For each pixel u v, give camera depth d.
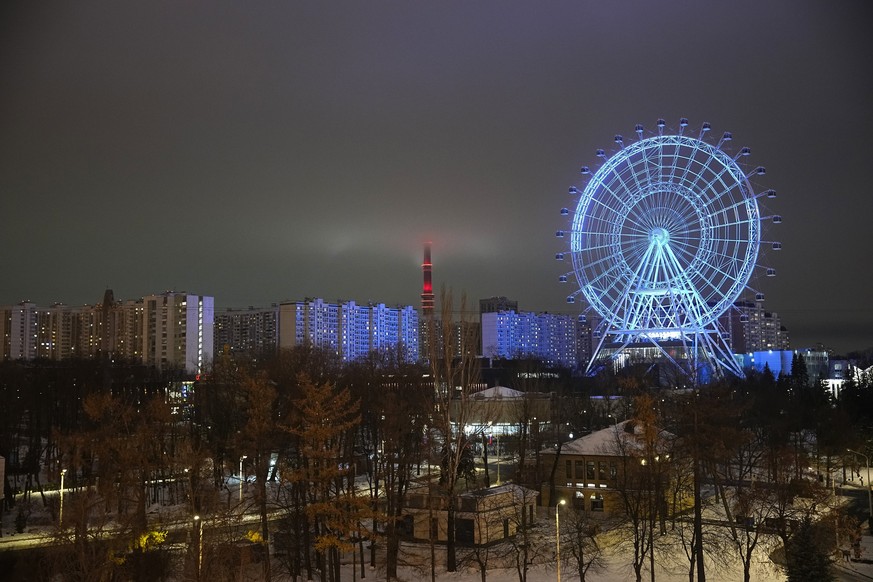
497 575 94.44
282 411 123.00
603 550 103.81
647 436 100.19
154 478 132.38
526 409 137.62
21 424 195.00
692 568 87.94
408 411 115.44
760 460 142.88
